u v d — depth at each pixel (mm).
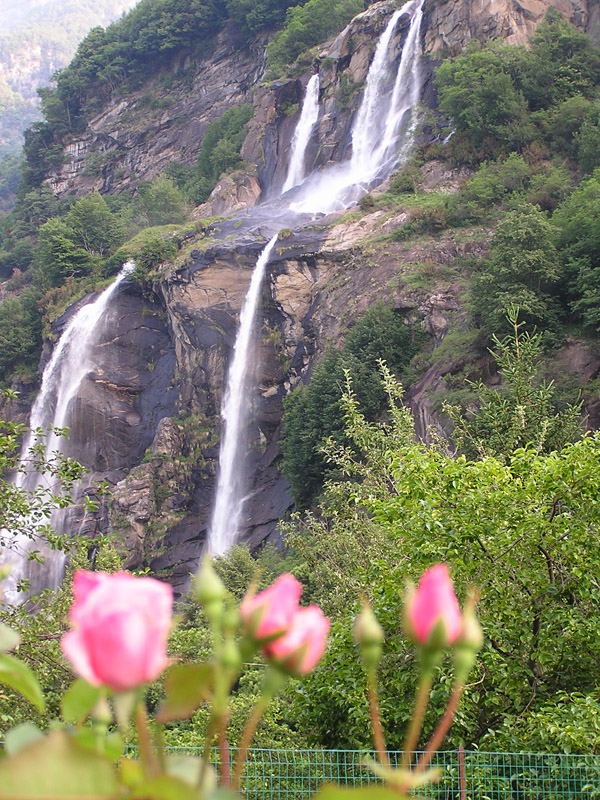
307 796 8328
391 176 62500
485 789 8250
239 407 56344
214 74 114875
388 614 10562
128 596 1352
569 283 36906
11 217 125938
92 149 123938
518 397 19047
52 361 69812
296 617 1517
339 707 10906
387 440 16344
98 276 74875
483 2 66500
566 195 50344
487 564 10617
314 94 79562
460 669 1521
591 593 10172
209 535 54938
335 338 49750
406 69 70000
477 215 51531
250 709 14250
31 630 10883
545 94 60281
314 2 91562
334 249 55281
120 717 1324
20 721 10133
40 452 13320
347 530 16859
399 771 1523
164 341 65750
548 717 8844
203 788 1479
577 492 10367
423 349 44000
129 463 62469
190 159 111000
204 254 60688
